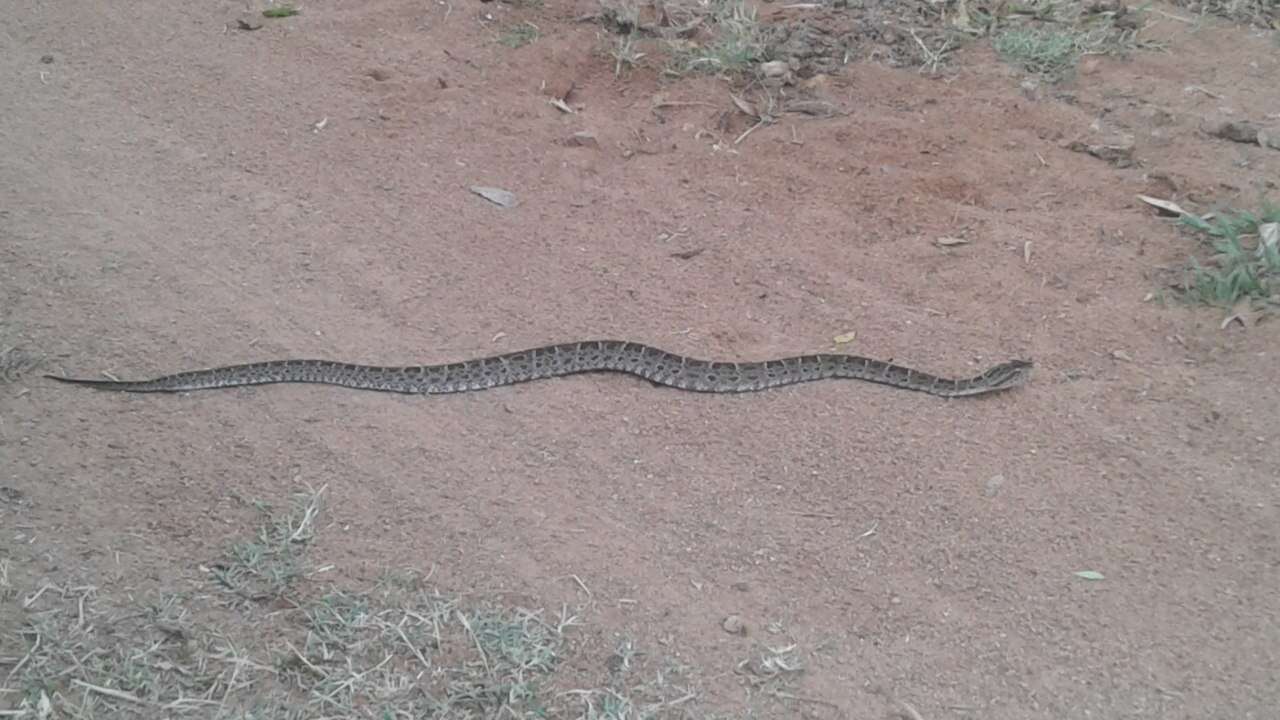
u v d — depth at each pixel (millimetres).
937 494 1603
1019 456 1654
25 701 1347
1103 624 1455
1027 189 2121
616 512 1584
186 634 1426
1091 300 1896
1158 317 1856
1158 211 2059
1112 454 1653
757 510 1585
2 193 2096
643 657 1421
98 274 1935
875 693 1394
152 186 2131
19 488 1582
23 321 1836
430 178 2164
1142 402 1728
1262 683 1396
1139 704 1382
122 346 1806
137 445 1655
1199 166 2146
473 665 1404
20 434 1656
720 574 1510
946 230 2041
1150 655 1426
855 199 2107
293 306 1892
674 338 1842
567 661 1416
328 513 1572
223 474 1619
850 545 1541
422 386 1757
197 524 1551
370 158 2209
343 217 2072
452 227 2055
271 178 2158
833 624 1457
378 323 1864
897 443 1676
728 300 1914
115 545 1519
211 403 1730
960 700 1388
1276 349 1788
